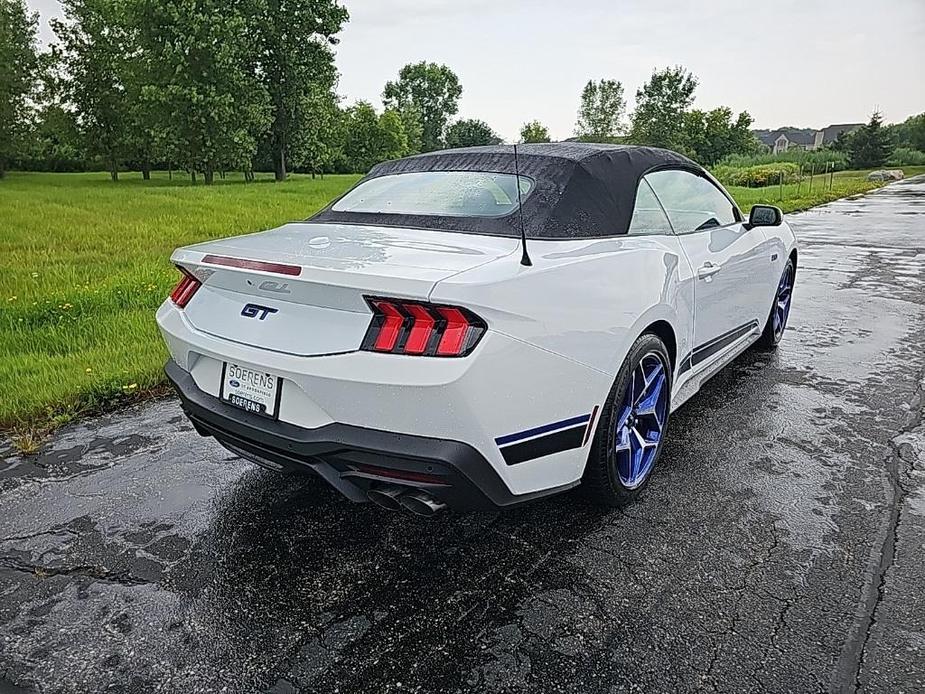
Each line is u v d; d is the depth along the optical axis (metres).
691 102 59.66
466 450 2.06
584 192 2.81
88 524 2.71
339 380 2.04
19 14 45.25
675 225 3.37
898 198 24.92
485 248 2.36
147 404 4.05
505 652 1.99
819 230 13.80
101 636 2.07
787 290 5.17
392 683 1.88
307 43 44.53
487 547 2.54
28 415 3.78
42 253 9.47
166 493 2.97
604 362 2.47
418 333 2.00
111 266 8.31
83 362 4.55
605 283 2.49
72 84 45.34
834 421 3.71
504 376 2.07
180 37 38.34
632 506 2.83
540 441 2.28
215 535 2.63
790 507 2.80
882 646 1.99
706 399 4.05
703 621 2.11
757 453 3.31
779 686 1.85
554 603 2.21
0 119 44.28
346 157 68.44
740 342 4.26
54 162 61.03
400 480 2.09
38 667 1.94
